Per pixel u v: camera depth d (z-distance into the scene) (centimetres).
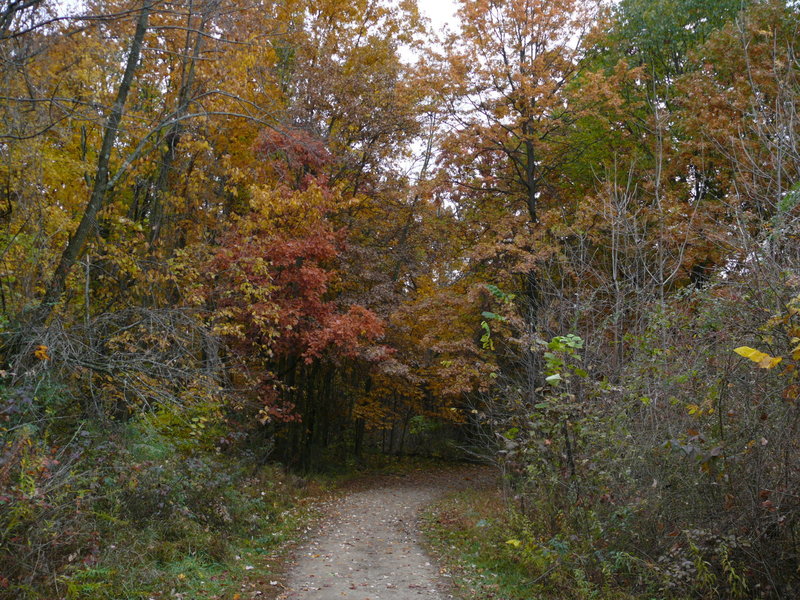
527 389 949
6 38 701
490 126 1662
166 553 731
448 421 2559
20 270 809
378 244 2044
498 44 1661
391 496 1739
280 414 1541
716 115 1304
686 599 592
